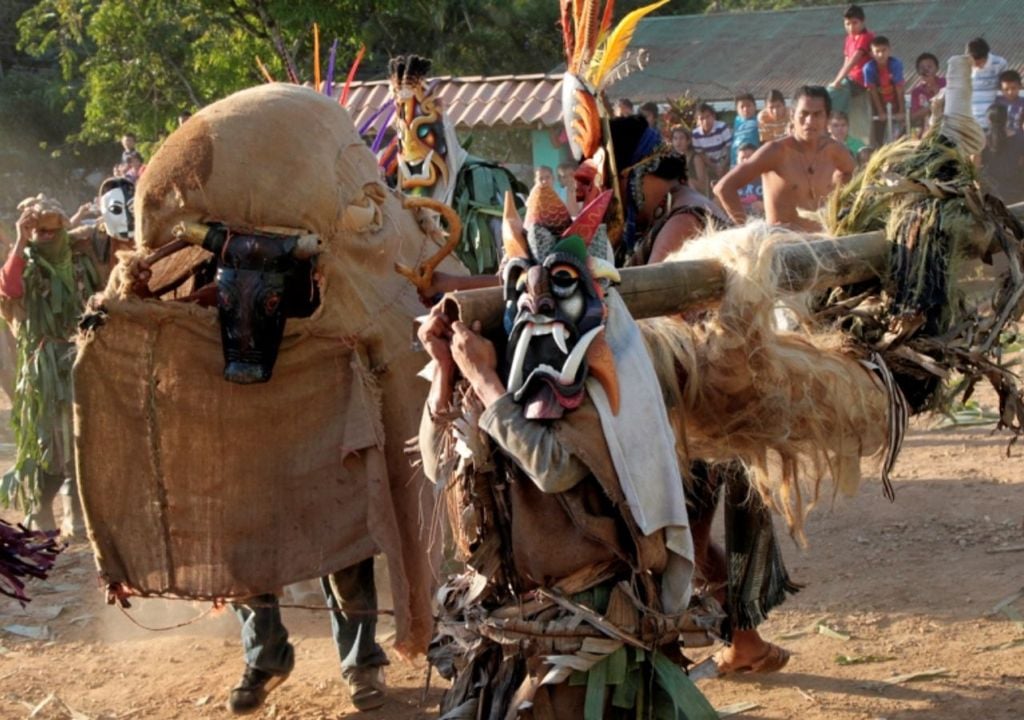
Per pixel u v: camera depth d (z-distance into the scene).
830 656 6.07
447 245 4.79
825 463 4.55
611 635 3.85
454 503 4.08
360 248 5.38
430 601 5.35
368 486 5.23
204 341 5.23
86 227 8.50
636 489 3.75
